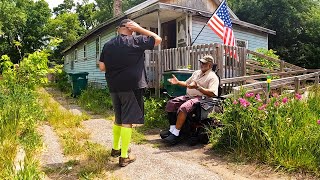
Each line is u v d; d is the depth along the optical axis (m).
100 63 3.84
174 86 6.38
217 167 3.75
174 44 14.49
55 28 36.94
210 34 13.48
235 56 7.82
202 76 5.14
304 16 22.25
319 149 3.70
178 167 3.64
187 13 11.89
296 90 7.27
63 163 3.74
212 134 4.61
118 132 3.99
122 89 3.66
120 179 3.27
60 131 5.54
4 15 33.84
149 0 14.02
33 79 6.86
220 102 4.97
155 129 6.00
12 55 34.59
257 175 3.47
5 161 3.28
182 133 5.07
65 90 16.34
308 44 21.77
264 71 10.57
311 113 5.06
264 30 16.31
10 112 4.93
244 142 4.18
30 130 4.85
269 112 4.32
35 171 3.02
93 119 7.14
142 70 3.76
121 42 3.68
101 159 3.86
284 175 3.45
